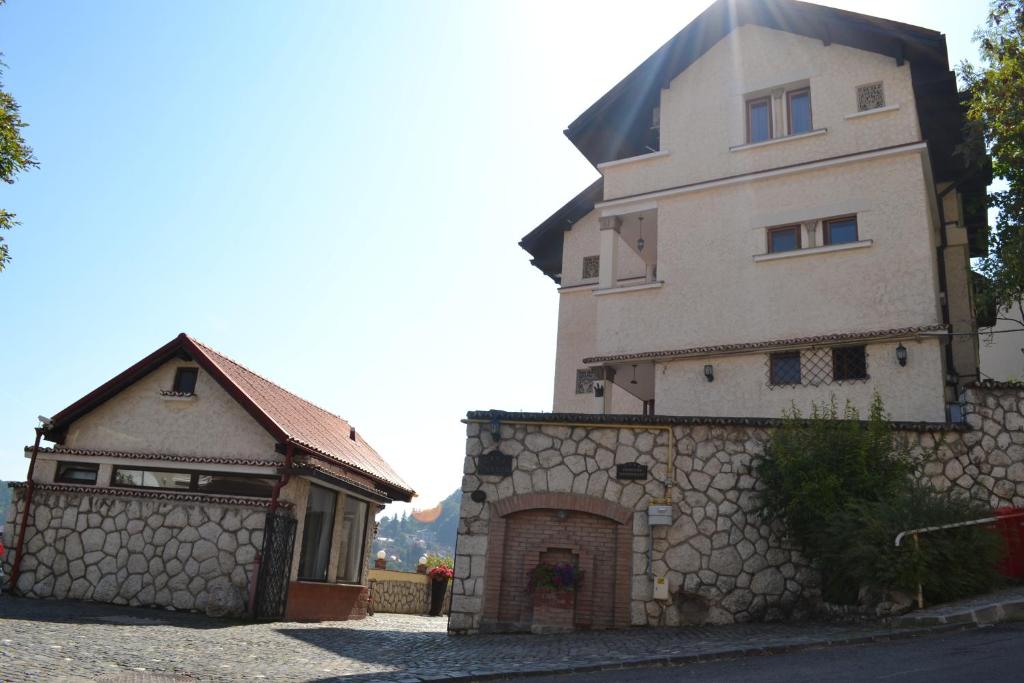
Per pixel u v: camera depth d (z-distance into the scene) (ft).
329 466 55.67
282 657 31.63
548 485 41.55
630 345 56.49
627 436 41.34
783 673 23.85
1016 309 83.15
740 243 54.70
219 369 52.95
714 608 38.17
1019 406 38.19
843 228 52.21
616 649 31.17
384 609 75.61
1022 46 51.72
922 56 52.47
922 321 47.47
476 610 40.57
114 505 50.62
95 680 24.21
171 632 37.32
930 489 34.14
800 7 55.01
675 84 60.90
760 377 51.62
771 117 57.00
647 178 59.72
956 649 25.09
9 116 46.03
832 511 35.42
